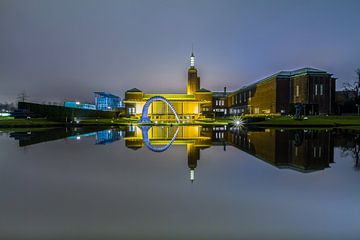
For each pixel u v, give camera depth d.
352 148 13.91
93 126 42.03
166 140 19.00
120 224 4.53
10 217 4.78
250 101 82.06
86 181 7.11
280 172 8.15
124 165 9.25
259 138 20.06
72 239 4.07
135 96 92.31
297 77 59.00
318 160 10.27
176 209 5.16
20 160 10.17
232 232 4.28
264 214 4.92
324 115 54.09
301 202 5.51
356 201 5.57
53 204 5.40
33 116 49.50
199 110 92.88
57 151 12.77
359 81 65.12
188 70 111.88
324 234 4.20
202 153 12.23
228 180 7.21
